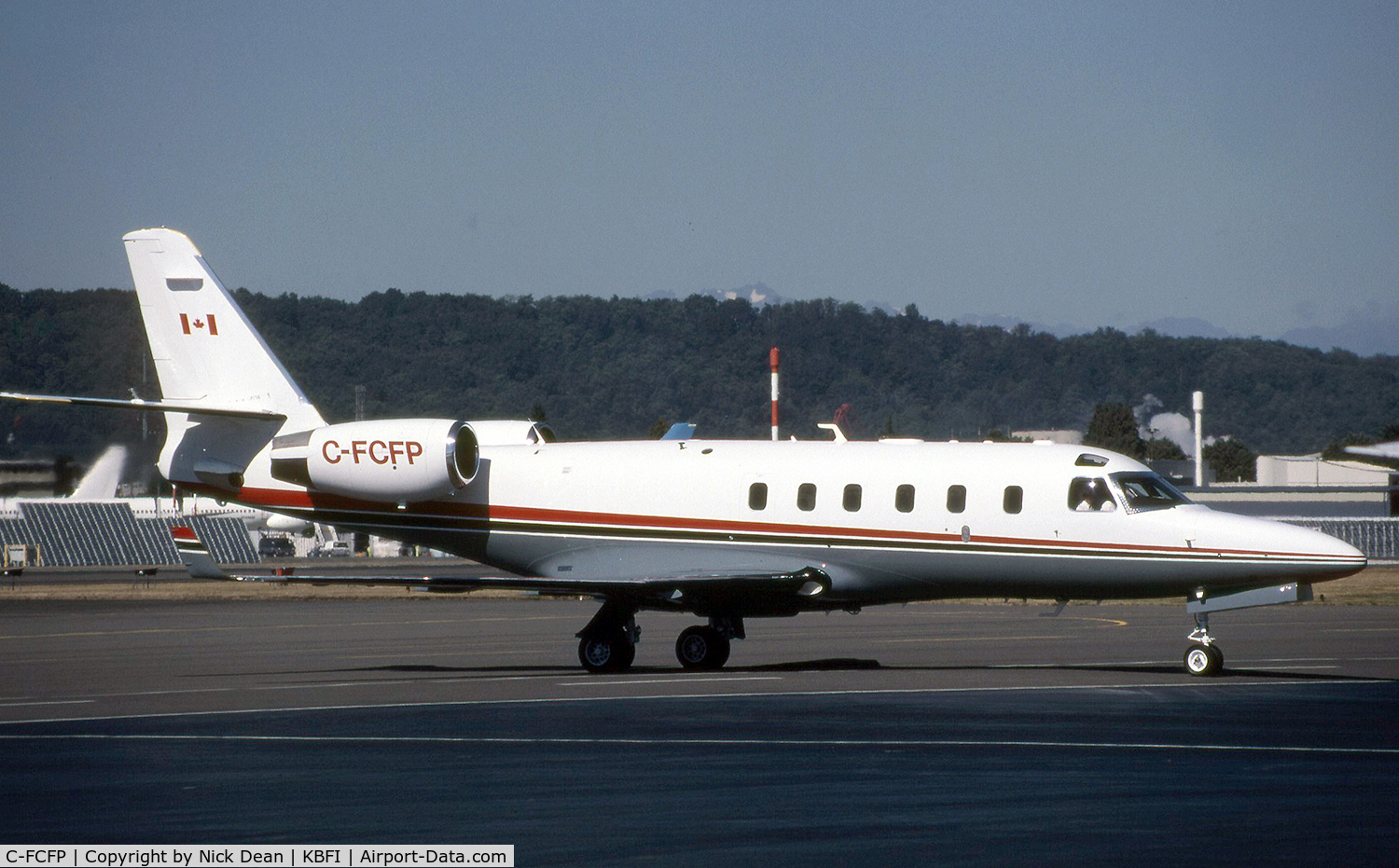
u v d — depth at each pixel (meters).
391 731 52.34
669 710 57.28
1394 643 86.69
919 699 59.94
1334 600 132.25
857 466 75.88
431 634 100.62
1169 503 72.12
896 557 74.62
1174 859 32.91
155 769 45.00
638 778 42.66
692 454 78.56
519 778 43.00
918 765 44.53
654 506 77.88
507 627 108.31
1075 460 73.31
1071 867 32.19
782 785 41.47
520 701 60.53
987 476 73.88
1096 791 40.41
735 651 84.56
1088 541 71.75
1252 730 51.09
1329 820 36.75
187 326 82.00
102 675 73.25
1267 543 68.75
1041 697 60.38
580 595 74.12
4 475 184.62
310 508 81.12
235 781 42.88
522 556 80.19
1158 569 70.62
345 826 36.91
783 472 76.56
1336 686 64.12
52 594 162.00
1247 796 39.59
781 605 76.44
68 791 41.66
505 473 80.38
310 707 59.44
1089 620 110.31
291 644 92.25
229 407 81.56
